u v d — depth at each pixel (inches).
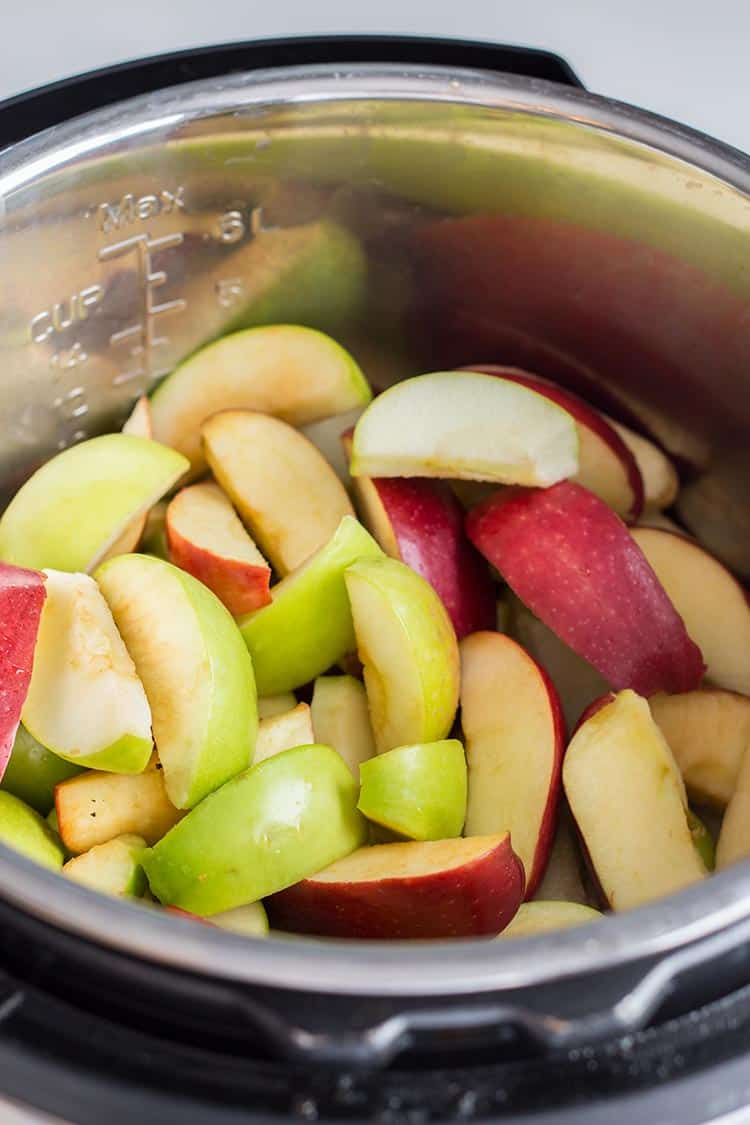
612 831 21.3
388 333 25.1
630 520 24.6
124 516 22.5
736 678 23.5
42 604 20.7
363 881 20.1
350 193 23.3
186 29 24.8
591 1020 16.1
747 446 23.8
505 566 22.9
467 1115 16.1
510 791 21.8
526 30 25.2
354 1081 16.2
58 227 22.0
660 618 22.7
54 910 16.0
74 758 20.6
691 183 21.8
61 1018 16.5
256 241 23.5
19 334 22.5
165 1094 16.2
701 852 22.0
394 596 21.5
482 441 22.9
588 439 23.9
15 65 24.2
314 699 22.6
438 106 22.2
